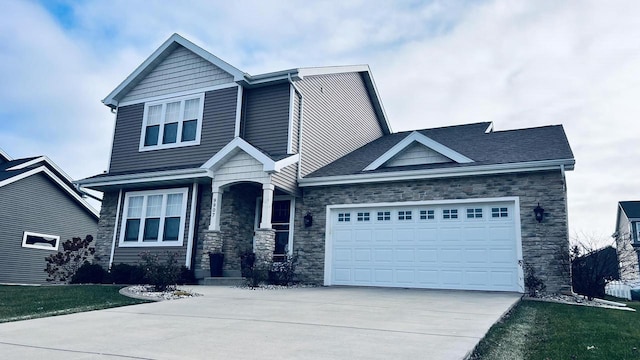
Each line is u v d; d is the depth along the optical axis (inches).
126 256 614.2
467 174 486.9
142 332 211.9
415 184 517.7
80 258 666.8
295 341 192.4
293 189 561.0
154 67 672.4
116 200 647.8
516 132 608.4
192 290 419.2
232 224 555.8
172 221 597.0
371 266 524.4
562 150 478.6
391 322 241.6
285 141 570.6
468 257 482.3
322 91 658.2
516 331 241.3
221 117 605.0
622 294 634.8
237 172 535.8
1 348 178.9
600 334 236.2
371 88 811.4
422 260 502.6
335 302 331.9
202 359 162.2
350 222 546.0
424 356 166.2
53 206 882.1
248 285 480.7
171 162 623.8
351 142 736.3
